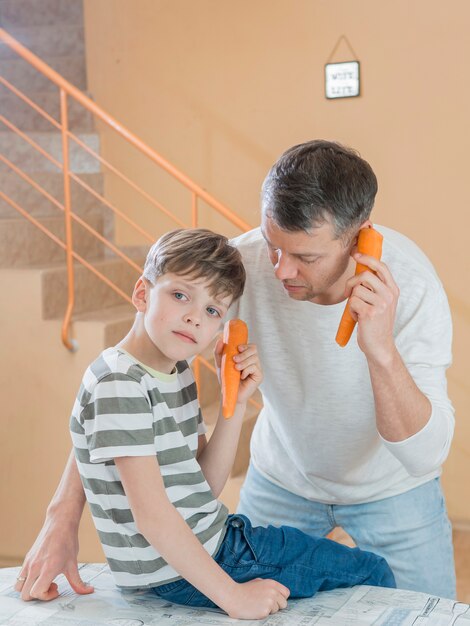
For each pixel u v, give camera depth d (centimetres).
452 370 370
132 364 141
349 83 370
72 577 150
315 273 148
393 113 367
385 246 175
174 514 135
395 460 188
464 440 371
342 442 184
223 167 398
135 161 412
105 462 140
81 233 405
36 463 342
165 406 143
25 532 349
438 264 369
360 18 366
